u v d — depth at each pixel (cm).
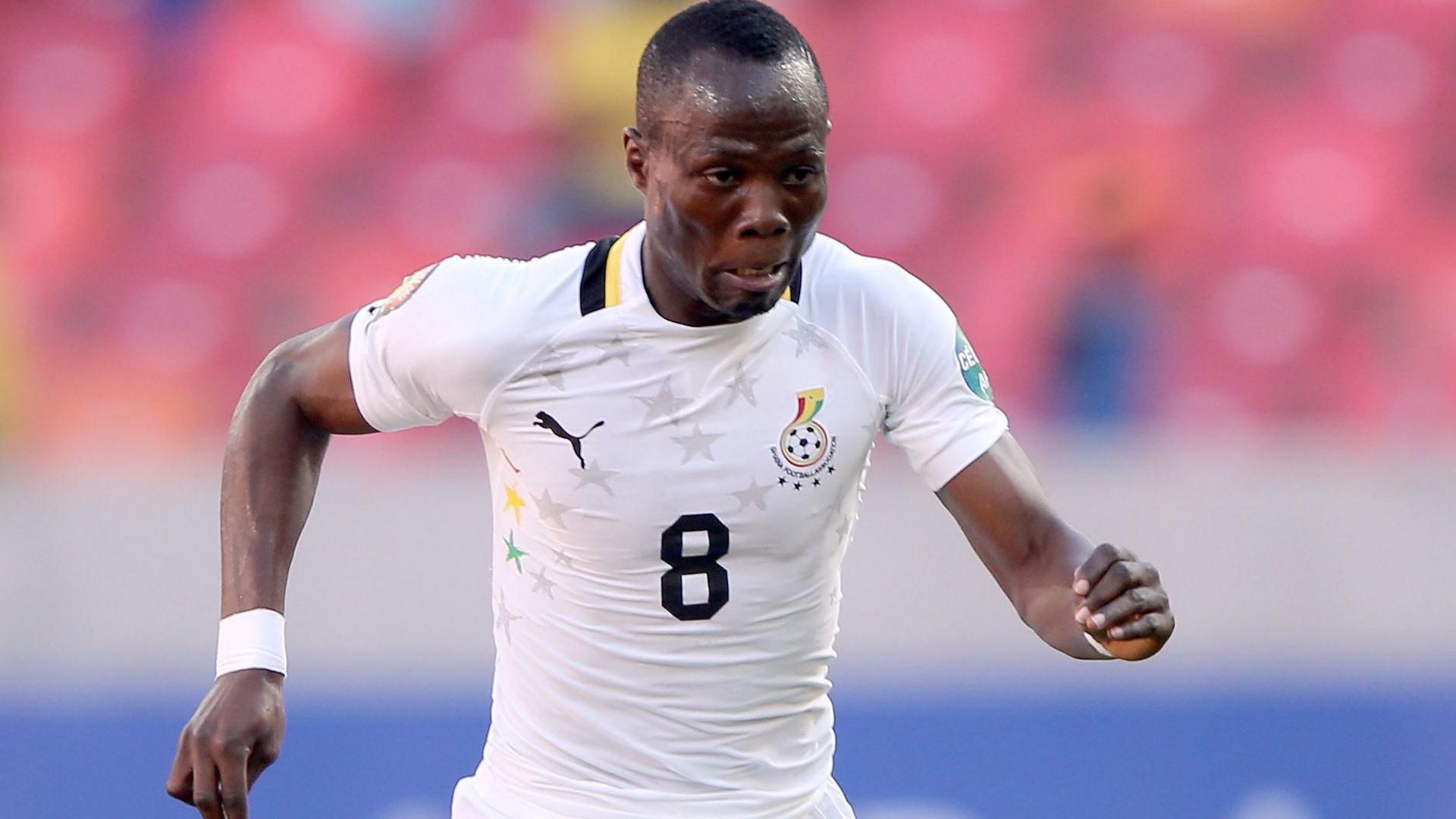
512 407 987
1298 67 3416
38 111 3384
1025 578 1007
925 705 2206
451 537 2219
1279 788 2234
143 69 3419
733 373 970
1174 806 2211
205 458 3081
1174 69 3412
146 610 2214
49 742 2172
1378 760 2241
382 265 3275
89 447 3088
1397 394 3169
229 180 3328
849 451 990
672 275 929
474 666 2195
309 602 2197
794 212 880
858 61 3444
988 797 2200
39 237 3262
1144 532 2303
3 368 3105
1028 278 3234
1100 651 945
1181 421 3120
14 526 2212
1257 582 2284
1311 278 3247
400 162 3347
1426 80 3428
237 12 3459
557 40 3384
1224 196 3297
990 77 3412
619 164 3316
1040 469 2380
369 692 2181
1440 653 2272
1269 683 2256
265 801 2150
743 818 1030
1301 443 3003
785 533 989
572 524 991
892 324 997
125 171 3331
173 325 3212
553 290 980
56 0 3462
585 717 1023
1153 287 3219
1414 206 3328
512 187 3325
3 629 2192
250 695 982
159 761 2178
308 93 3388
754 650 1010
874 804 2186
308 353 1045
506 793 1055
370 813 2156
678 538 983
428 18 3434
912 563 2234
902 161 3366
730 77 857
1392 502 2303
